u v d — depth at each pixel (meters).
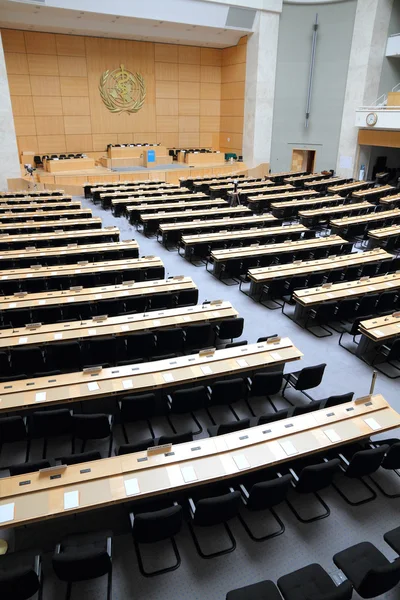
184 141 25.97
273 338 5.99
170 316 6.76
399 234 11.45
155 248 12.14
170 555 3.79
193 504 3.72
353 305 7.66
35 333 6.14
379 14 19.97
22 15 18.48
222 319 6.89
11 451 5.00
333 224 12.45
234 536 3.97
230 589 3.54
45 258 9.45
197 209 14.52
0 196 16.50
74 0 17.62
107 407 5.27
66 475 3.66
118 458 3.86
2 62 17.73
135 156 22.38
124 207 14.98
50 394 4.82
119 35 21.39
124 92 23.19
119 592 3.49
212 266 10.90
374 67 20.98
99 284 8.57
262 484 3.64
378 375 6.61
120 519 3.82
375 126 20.12
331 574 3.65
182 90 24.78
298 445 4.13
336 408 4.66
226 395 5.25
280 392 6.21
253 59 22.50
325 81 22.39
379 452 4.13
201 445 4.05
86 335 6.14
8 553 3.37
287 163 24.83
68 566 3.05
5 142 18.61
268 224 12.83
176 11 19.58
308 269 8.95
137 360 6.26
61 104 21.98
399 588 3.54
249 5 20.67
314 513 4.22
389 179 23.39
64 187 19.33
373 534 4.04
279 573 3.66
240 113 24.50
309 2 21.33
